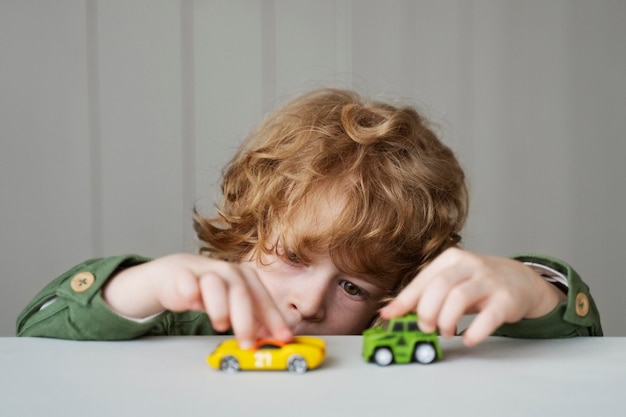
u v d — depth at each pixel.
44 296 0.90
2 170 2.44
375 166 1.38
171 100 2.50
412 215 1.37
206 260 0.80
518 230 2.72
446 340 0.79
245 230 1.43
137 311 0.83
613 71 2.72
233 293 0.70
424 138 1.59
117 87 2.48
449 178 1.56
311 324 1.29
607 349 0.73
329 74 2.57
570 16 2.68
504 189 2.70
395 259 1.34
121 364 0.66
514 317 0.75
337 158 1.38
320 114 1.54
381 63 2.60
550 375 0.62
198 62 2.51
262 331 0.73
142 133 2.49
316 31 2.57
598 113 2.73
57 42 2.45
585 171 2.74
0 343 0.78
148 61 2.49
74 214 2.49
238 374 0.62
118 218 2.50
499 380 0.60
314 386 0.58
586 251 2.76
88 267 0.93
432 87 2.63
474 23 2.64
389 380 0.60
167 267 0.81
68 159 2.48
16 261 2.47
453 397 0.55
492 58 2.66
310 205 1.30
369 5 2.58
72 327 0.82
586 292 0.90
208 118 2.52
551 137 2.71
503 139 2.68
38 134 2.46
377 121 1.50
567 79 2.70
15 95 2.44
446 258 0.77
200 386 0.58
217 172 2.51
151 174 2.50
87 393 0.56
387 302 1.33
